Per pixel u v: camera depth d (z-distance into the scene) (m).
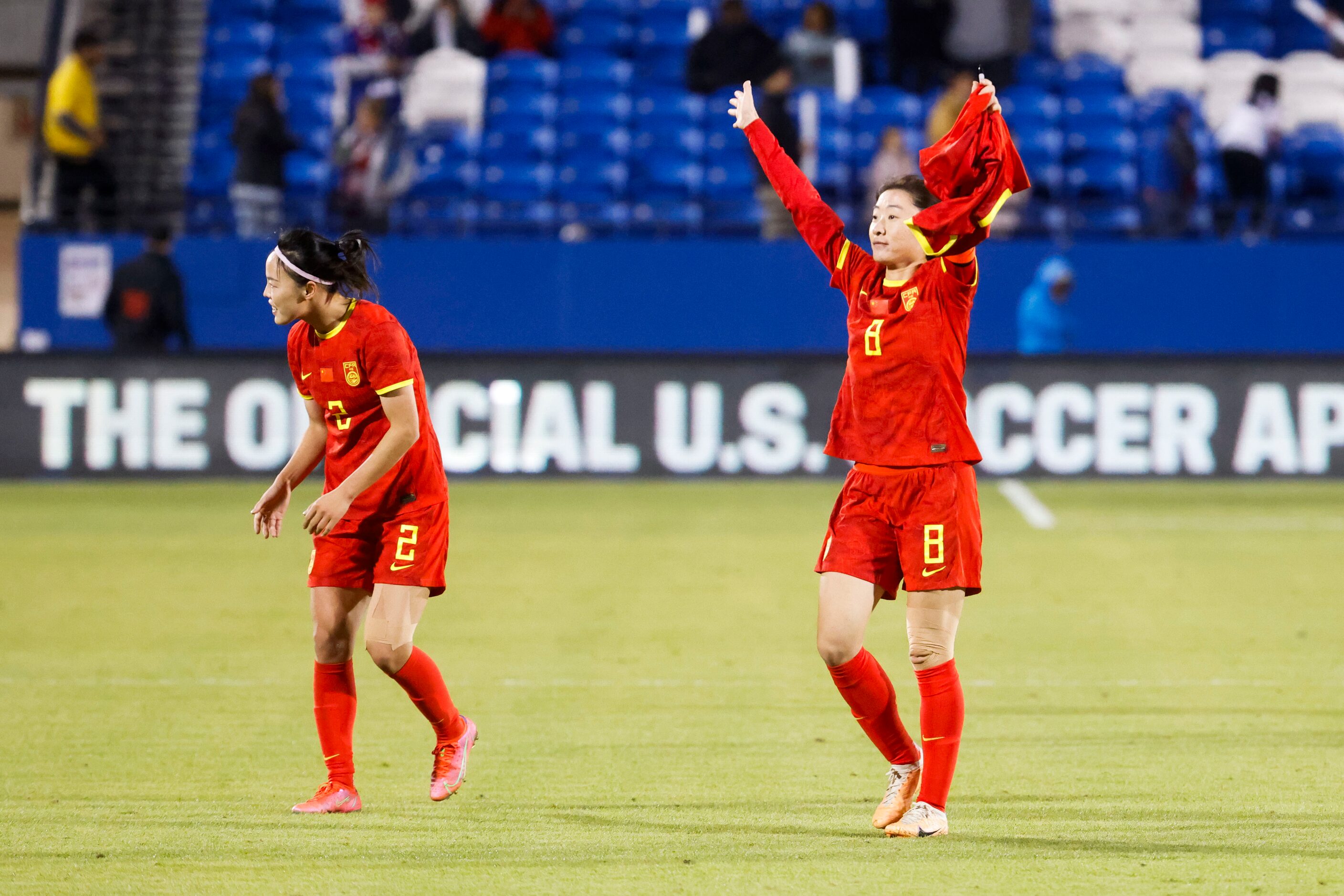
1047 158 70.94
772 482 58.12
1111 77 74.50
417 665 20.16
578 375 58.16
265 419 58.34
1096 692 27.80
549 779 21.84
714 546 45.19
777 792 21.08
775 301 63.69
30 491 56.41
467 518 50.19
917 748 19.47
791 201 19.95
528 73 73.44
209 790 21.20
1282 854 17.97
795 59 71.19
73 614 35.53
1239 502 53.72
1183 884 16.80
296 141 66.19
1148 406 57.53
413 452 19.97
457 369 58.06
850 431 19.05
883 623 34.84
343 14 76.38
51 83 69.25
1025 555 43.59
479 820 19.64
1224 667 30.05
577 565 42.12
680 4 77.38
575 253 63.81
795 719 25.81
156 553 44.12
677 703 27.00
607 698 27.48
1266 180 66.06
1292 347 63.16
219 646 32.06
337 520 19.17
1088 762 22.78
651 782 21.64
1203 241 63.22
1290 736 24.42
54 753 23.39
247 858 17.84
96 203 66.12
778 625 34.44
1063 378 57.59
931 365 18.53
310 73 74.62
